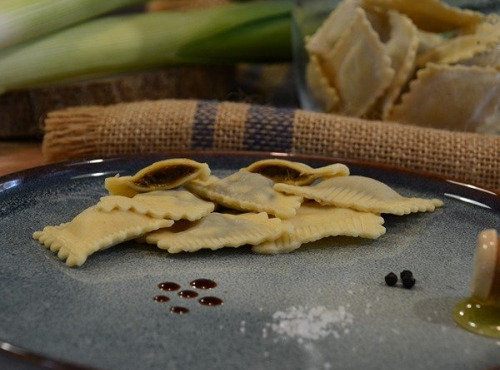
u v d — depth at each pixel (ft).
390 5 1.97
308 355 1.20
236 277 1.38
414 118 1.97
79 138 1.92
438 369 1.18
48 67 2.18
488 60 1.92
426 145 1.86
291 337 1.24
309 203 1.60
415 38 1.93
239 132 1.92
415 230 1.56
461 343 1.23
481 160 1.83
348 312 1.30
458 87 1.92
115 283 1.34
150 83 2.39
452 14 1.94
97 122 1.93
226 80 2.49
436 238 1.53
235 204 1.55
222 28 2.34
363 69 1.97
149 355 1.18
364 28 1.94
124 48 2.25
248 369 1.17
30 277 1.34
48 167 1.65
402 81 1.94
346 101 2.03
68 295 1.30
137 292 1.32
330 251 1.47
